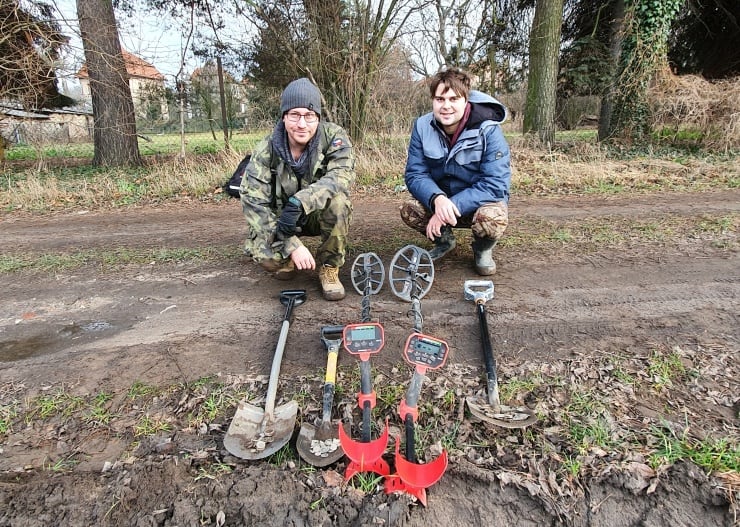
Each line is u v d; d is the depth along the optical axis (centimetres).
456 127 311
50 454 196
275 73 1003
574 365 241
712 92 860
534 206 568
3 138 1138
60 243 477
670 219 482
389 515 168
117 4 962
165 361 255
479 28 1177
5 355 266
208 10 966
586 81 1131
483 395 221
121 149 991
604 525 166
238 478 180
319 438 195
